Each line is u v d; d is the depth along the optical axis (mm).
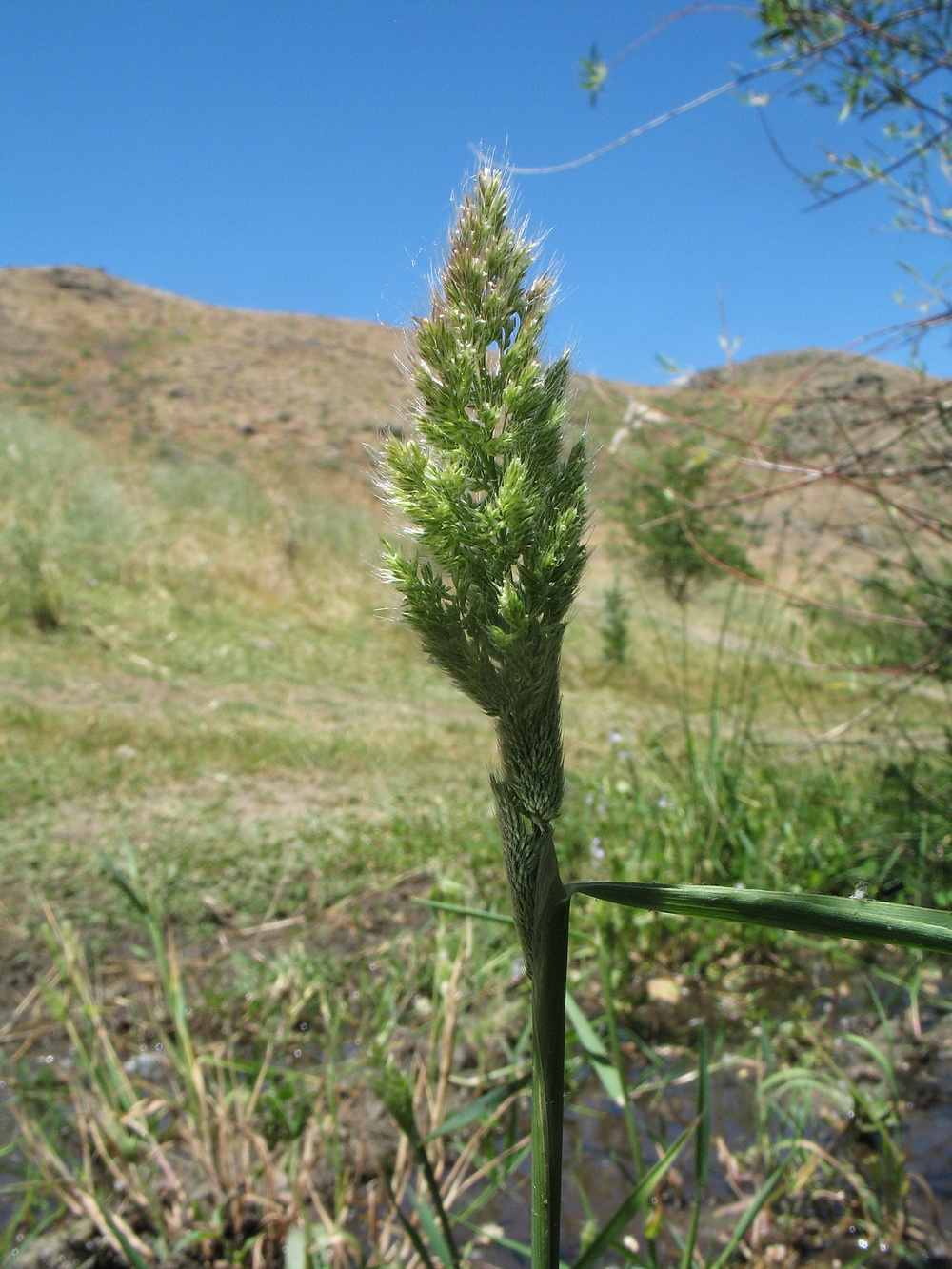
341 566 14492
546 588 700
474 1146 2551
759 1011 3627
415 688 10484
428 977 3584
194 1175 2533
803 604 3998
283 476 19750
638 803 4875
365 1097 2871
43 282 39344
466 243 699
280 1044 3289
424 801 6156
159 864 4719
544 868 758
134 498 14992
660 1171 1363
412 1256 2260
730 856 4496
